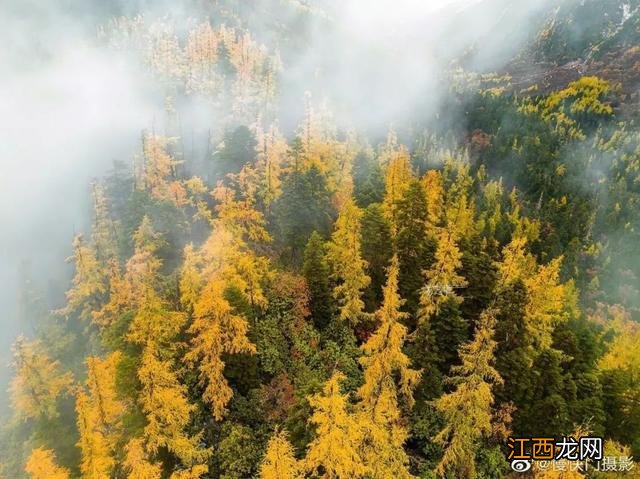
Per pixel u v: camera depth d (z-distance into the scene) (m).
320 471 29.03
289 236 55.16
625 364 41.41
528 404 34.06
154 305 37.97
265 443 33.44
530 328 37.91
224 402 34.47
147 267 51.84
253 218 56.59
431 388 34.84
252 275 41.81
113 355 37.09
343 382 38.44
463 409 29.77
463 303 42.16
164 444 29.12
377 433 26.81
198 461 30.19
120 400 33.03
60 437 38.25
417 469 32.06
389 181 56.69
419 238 45.91
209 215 61.62
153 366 29.06
